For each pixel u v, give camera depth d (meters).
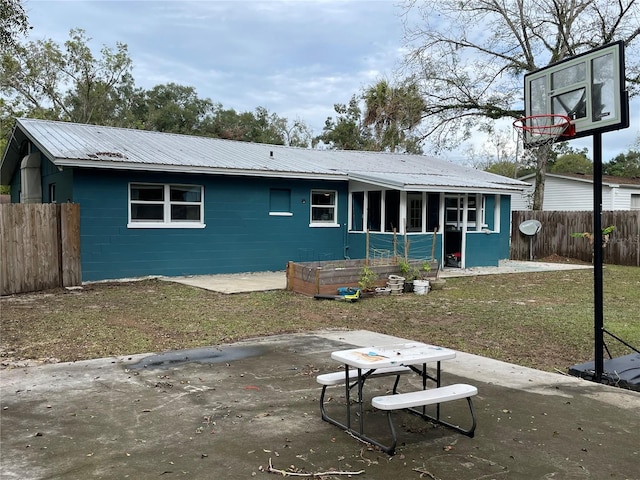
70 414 4.18
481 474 3.22
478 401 4.64
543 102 6.50
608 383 5.20
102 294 10.68
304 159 17.22
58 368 5.49
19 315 8.42
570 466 3.35
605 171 49.72
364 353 3.93
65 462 3.33
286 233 15.31
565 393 4.89
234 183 14.30
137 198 12.88
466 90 25.23
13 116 32.44
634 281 14.21
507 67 24.83
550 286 12.90
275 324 8.10
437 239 15.73
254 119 53.03
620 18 21.77
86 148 12.40
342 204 16.48
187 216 13.66
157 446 3.59
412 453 3.53
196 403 4.46
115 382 5.03
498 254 17.56
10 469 3.22
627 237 18.73
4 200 22.45
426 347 4.18
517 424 4.09
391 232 15.29
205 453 3.48
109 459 3.38
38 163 15.01
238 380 5.14
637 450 3.62
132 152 12.94
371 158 20.42
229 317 8.55
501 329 7.90
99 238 12.27
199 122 51.19
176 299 10.20
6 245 10.52
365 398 4.69
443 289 12.23
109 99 40.47
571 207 28.16
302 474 3.20
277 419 4.12
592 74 5.65
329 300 10.32
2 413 4.19
